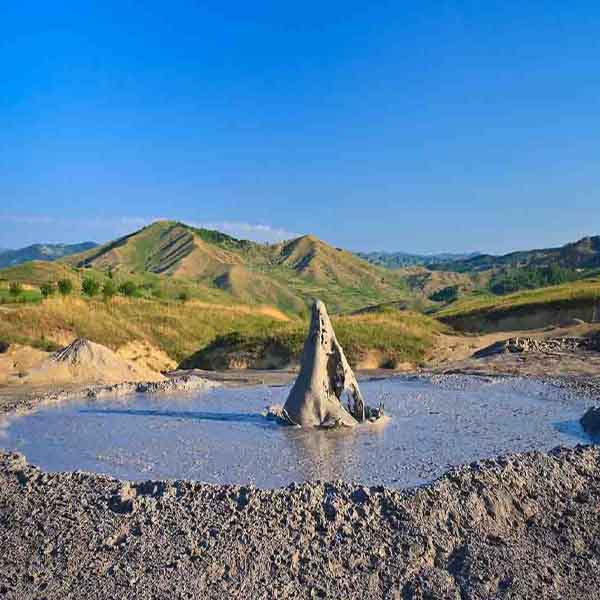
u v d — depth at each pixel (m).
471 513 10.29
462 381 22.45
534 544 9.84
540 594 8.69
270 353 33.69
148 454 13.70
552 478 11.66
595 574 9.21
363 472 12.19
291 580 8.78
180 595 8.48
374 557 9.20
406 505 10.20
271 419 16.94
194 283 158.12
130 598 8.47
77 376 26.55
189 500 10.54
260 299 175.25
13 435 15.58
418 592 8.64
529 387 20.95
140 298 58.50
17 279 90.19
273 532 9.62
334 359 16.50
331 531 9.68
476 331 46.84
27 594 8.65
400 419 16.72
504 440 14.45
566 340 31.38
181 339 46.25
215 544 9.39
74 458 13.53
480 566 9.13
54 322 41.97
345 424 15.83
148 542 9.53
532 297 53.34
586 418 15.56
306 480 11.77
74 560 9.27
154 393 21.56
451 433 15.13
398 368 31.28
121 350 41.38
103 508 10.52
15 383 25.17
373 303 198.25
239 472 12.33
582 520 10.59
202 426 16.30
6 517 10.61
